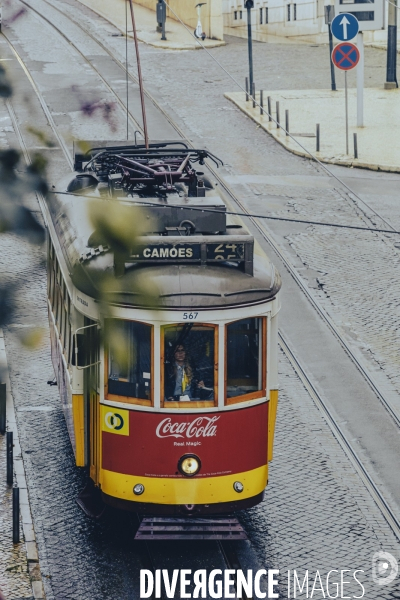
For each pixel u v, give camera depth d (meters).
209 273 21.70
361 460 28.09
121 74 80.50
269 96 69.94
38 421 30.05
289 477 26.88
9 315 6.66
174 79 80.88
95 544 22.91
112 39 94.19
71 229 24.56
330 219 49.62
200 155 28.39
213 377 21.48
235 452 21.73
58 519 24.17
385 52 94.38
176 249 21.77
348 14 60.72
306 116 70.50
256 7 104.62
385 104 74.50
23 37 91.94
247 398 21.84
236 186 54.72
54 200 7.47
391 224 48.94
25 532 23.11
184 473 21.44
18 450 27.80
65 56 85.38
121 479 21.70
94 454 22.80
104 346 8.25
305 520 24.55
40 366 34.09
